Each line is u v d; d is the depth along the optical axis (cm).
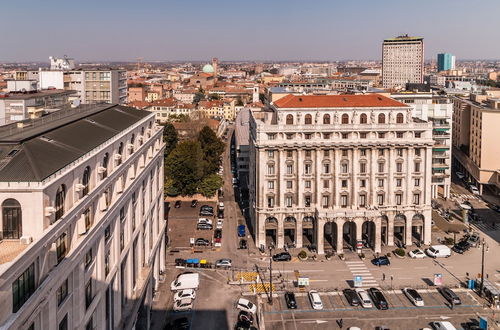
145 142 8938
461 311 9038
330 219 11788
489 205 15875
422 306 9219
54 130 6275
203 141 19888
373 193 12212
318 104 12269
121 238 7062
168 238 12681
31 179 4503
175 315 8888
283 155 12012
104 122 7838
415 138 12131
